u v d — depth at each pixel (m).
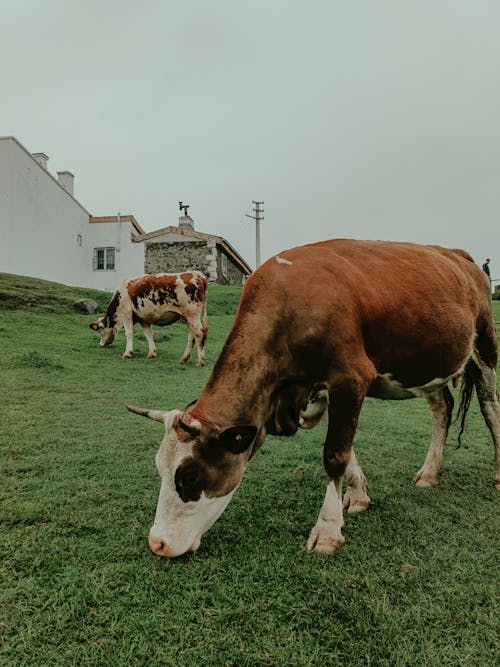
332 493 3.01
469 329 3.78
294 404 3.18
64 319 14.04
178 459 2.69
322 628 2.21
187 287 10.07
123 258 28.80
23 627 2.17
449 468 4.55
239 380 2.93
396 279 3.37
